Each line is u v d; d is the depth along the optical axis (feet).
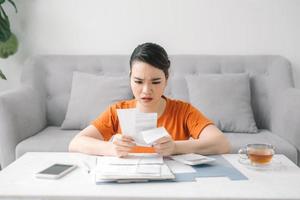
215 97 8.66
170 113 5.08
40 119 8.85
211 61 9.44
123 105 5.24
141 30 9.98
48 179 3.70
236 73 9.25
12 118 7.53
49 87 9.43
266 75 9.31
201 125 4.90
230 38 9.95
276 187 3.46
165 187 3.44
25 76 9.31
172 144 4.29
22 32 10.05
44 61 9.61
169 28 9.96
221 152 4.67
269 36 9.92
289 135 7.72
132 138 4.20
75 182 3.61
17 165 4.19
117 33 10.00
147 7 9.91
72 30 10.02
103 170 3.73
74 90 9.01
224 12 9.88
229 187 3.45
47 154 4.65
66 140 7.66
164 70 4.39
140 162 4.00
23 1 9.96
